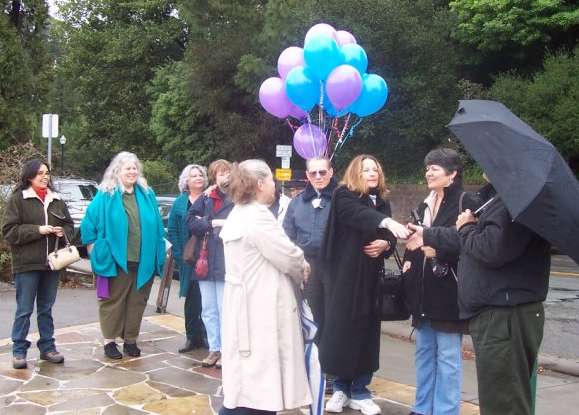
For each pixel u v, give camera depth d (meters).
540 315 3.73
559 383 6.36
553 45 23.78
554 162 3.41
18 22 21.06
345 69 7.19
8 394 5.45
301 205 5.65
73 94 39.09
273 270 4.07
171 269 8.77
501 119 3.71
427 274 4.72
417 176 24.33
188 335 6.93
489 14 22.73
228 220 4.20
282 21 23.72
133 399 5.38
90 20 39.78
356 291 4.96
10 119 20.11
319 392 4.23
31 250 6.06
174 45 37.00
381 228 4.86
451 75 23.56
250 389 3.98
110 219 6.43
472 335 3.83
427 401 4.98
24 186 6.16
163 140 31.39
